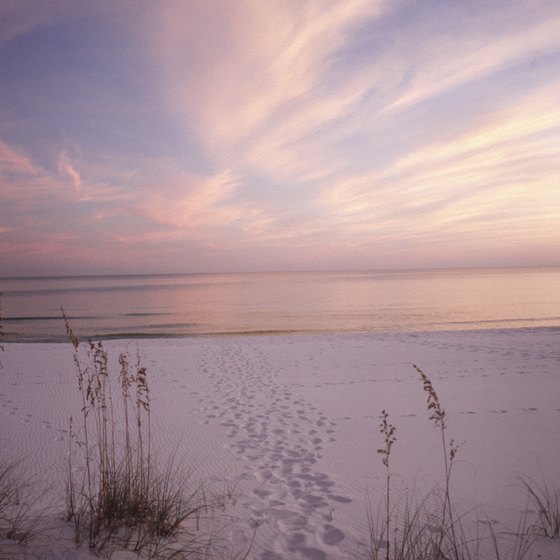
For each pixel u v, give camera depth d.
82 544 2.58
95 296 63.56
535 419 6.89
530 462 5.14
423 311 33.91
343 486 4.49
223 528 3.40
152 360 12.32
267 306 42.09
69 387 9.13
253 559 2.96
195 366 11.51
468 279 105.62
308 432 6.38
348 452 5.55
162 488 4.06
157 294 68.12
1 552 2.31
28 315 35.53
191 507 3.79
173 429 6.53
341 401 8.14
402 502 4.09
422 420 6.92
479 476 4.74
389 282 96.75
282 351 13.96
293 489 4.41
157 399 8.30
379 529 3.53
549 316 29.05
